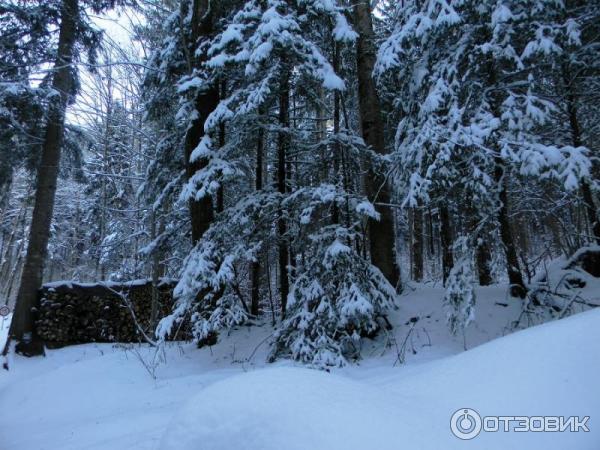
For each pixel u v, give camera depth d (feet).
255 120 26.03
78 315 35.47
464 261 18.51
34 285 33.53
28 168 38.58
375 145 27.99
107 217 59.00
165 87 32.60
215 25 29.32
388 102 33.47
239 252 23.18
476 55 20.38
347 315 19.36
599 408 7.02
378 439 6.34
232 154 27.35
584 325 9.30
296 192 22.86
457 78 21.99
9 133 33.42
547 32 18.49
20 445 14.71
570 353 8.49
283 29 21.31
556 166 16.89
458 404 8.05
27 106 32.76
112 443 12.20
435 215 51.96
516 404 7.63
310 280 21.98
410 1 24.86
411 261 57.16
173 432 7.73
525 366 8.63
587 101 24.47
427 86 23.67
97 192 62.18
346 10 26.66
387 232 27.25
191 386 19.42
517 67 20.02
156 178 35.42
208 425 7.43
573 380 7.79
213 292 24.02
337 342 20.27
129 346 31.55
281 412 7.00
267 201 24.90
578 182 15.55
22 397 21.57
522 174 17.72
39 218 34.53
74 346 33.91
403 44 23.61
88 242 71.87
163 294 38.58
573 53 20.35
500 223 21.20
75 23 36.14
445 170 19.20
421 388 9.49
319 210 22.58
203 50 28.43
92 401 19.36
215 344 27.73
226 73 27.20
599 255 22.94
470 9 20.95
